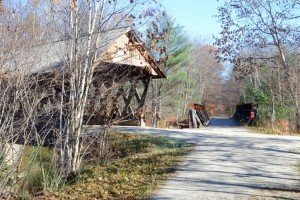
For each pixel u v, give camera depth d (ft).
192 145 37.40
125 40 36.50
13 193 21.43
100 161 32.76
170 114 132.36
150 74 53.47
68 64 26.25
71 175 27.14
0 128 18.45
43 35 23.08
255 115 83.87
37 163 25.00
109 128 35.76
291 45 64.44
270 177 26.27
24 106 20.44
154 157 32.78
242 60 57.21
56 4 24.82
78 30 27.35
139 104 54.65
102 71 36.45
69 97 27.71
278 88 84.23
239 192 23.03
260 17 60.44
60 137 26.53
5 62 19.61
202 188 23.76
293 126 73.46
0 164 19.51
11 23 19.56
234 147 36.42
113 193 23.61
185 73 119.75
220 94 254.88
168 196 22.25
